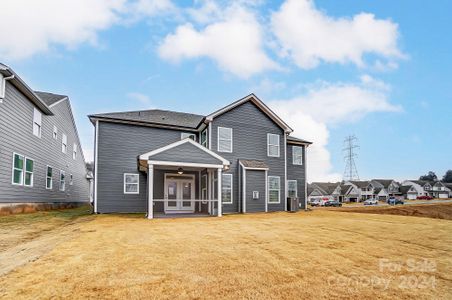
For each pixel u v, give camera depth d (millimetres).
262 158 17359
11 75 11664
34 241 6613
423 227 9453
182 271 4422
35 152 15234
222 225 9531
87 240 6641
